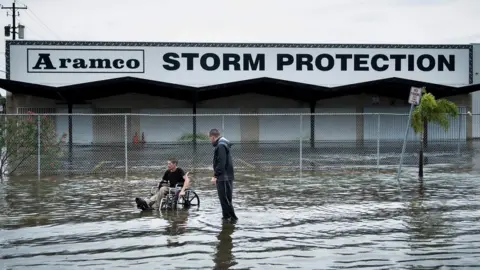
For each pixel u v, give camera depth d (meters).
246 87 34.50
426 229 10.06
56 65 36.16
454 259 8.14
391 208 12.14
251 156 26.03
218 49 37.09
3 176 18.08
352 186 15.61
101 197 13.84
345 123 38.31
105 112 37.31
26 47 35.97
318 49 37.56
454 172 18.88
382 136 38.47
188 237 9.53
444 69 38.31
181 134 37.81
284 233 9.80
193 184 16.09
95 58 36.34
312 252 8.55
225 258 8.23
